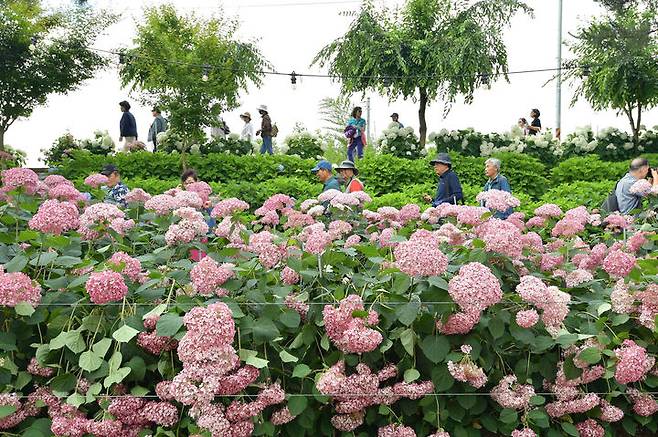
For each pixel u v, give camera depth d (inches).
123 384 109.3
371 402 112.6
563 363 119.6
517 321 113.4
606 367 117.6
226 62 669.3
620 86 703.1
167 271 124.7
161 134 646.5
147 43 620.4
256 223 192.9
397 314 110.1
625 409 125.3
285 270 126.0
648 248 158.1
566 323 125.6
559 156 682.8
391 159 559.8
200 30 642.8
